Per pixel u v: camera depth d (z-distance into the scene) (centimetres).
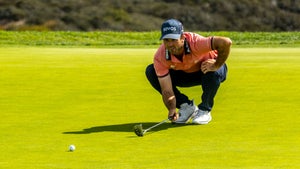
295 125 1273
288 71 2080
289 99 1584
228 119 1348
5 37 3947
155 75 1362
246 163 980
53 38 4003
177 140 1157
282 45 3500
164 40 1274
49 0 9988
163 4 10206
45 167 972
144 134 1212
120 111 1459
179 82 1371
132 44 3631
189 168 956
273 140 1140
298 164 971
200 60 1327
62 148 1098
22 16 9681
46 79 1936
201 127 1274
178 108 1394
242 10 10194
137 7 10169
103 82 1883
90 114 1420
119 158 1023
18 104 1540
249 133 1205
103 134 1214
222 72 1334
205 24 10075
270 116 1370
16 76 1997
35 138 1178
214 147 1093
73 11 9950
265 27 10056
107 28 9850
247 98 1603
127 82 1883
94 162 999
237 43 3653
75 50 2973
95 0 10169
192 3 10269
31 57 2558
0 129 1261
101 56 2616
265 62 2352
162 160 1007
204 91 1323
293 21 10106
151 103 1557
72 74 2044
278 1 10250
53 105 1530
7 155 1048
